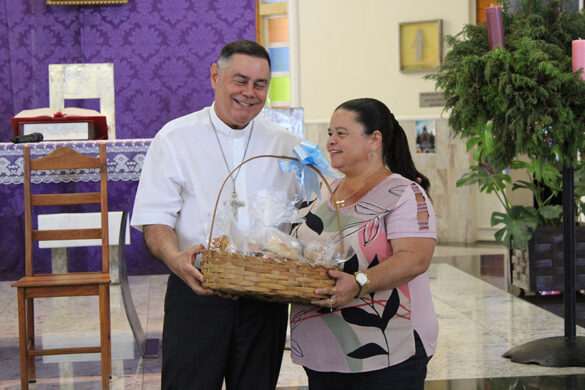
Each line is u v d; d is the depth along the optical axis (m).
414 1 9.98
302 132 4.17
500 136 4.02
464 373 4.09
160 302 6.05
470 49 4.07
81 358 4.51
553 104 3.76
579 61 3.78
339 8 10.09
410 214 2.23
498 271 7.41
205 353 2.40
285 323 2.58
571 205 4.24
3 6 7.55
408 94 10.09
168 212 2.42
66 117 4.99
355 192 2.36
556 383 3.85
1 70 7.61
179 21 7.62
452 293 6.33
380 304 2.23
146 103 7.64
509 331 4.98
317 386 2.38
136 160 4.63
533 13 4.08
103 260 4.01
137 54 7.62
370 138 2.33
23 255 7.63
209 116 2.52
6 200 7.56
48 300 6.24
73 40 7.58
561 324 5.13
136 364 4.36
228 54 2.34
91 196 4.01
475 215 10.12
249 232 2.11
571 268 4.28
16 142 4.66
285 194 2.21
